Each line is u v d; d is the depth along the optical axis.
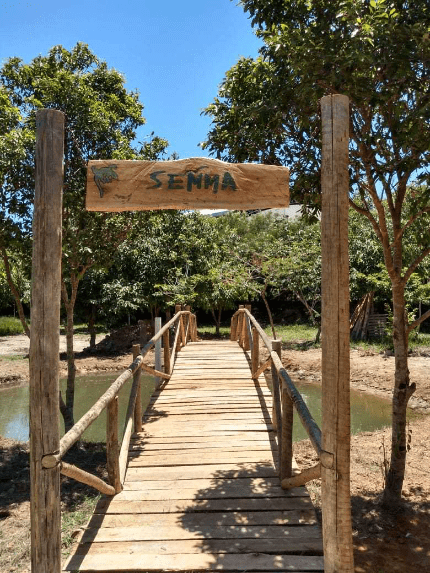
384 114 4.92
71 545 4.48
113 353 18.95
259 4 5.19
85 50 8.64
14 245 6.92
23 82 7.76
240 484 4.59
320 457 2.59
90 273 18.30
